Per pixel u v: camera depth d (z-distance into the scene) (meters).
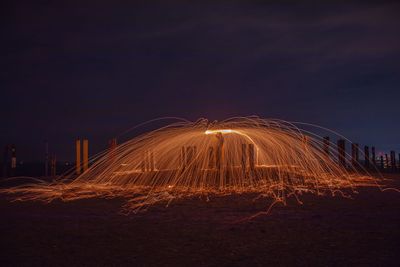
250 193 12.27
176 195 11.98
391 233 6.64
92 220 8.16
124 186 14.63
